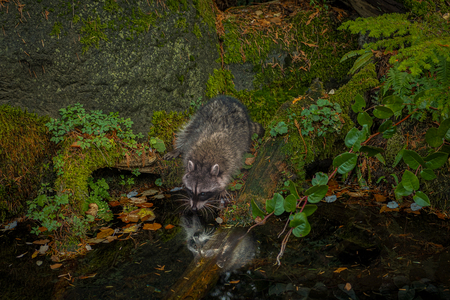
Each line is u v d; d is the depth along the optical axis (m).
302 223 2.96
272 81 5.72
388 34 3.41
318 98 4.95
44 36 4.17
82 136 4.43
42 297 3.02
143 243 3.80
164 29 4.86
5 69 4.07
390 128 3.24
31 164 4.32
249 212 4.18
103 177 4.86
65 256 3.61
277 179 4.44
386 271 3.19
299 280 3.12
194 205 4.43
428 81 4.23
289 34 5.81
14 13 4.05
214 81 5.52
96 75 4.46
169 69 4.95
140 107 4.81
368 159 4.90
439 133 3.02
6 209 4.25
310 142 4.62
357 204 4.47
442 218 4.10
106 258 3.56
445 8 4.73
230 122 5.13
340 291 2.96
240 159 5.02
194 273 3.26
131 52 4.63
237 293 2.99
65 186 4.13
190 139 5.08
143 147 4.69
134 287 3.11
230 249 3.62
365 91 4.94
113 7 4.48
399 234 3.81
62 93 4.37
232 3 7.00
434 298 2.82
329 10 5.95
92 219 4.13
